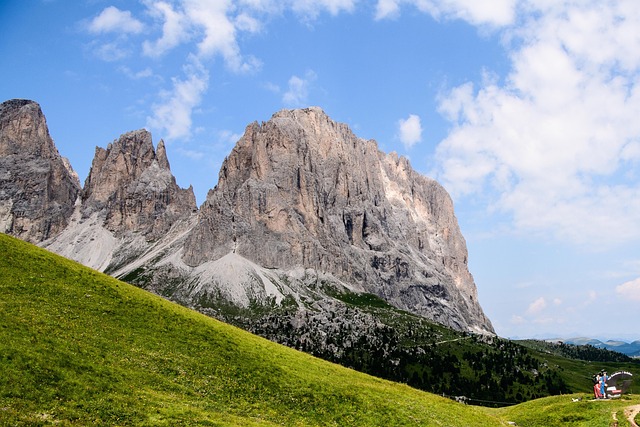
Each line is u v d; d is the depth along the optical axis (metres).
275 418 57.72
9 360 49.91
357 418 62.88
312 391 67.56
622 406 73.31
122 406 48.88
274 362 74.00
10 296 67.12
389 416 65.06
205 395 58.34
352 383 75.00
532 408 89.50
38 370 50.06
